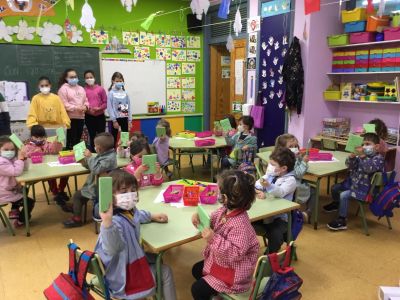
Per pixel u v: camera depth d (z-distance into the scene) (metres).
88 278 2.29
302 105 5.10
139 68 6.50
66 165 3.35
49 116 4.57
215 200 2.24
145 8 6.39
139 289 1.67
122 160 3.57
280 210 2.17
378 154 3.17
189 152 4.46
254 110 5.84
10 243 3.09
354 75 5.09
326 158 3.61
